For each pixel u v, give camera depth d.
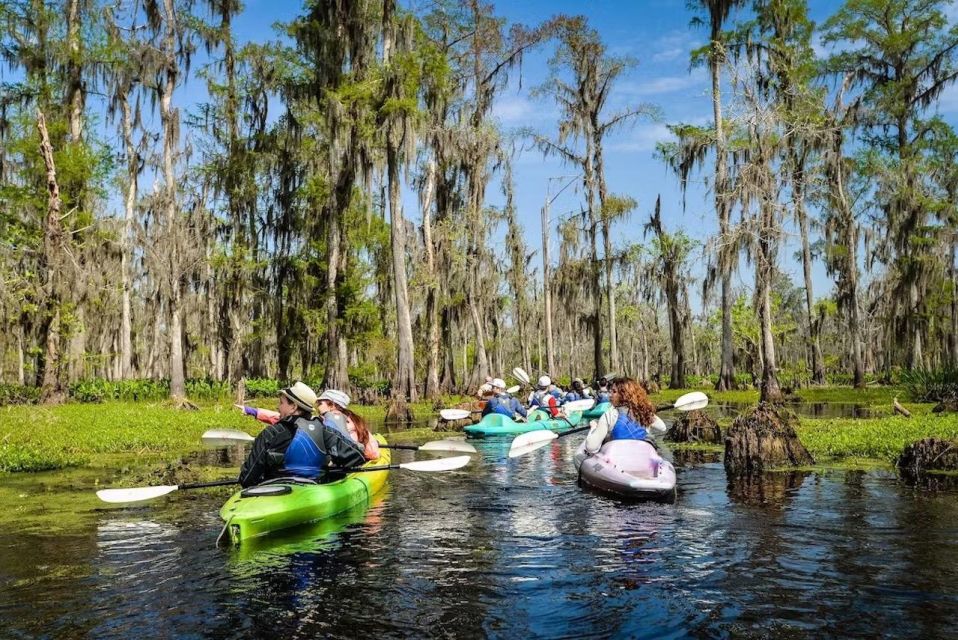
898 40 32.03
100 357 32.38
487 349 48.41
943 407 18.41
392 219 28.20
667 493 8.55
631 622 4.75
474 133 36.22
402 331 28.61
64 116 27.84
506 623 4.75
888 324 34.25
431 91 31.55
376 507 8.43
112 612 4.93
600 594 5.28
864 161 34.16
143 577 5.70
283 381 36.12
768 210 21.05
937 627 4.58
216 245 35.34
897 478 9.94
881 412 21.16
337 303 32.16
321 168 33.91
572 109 38.72
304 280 34.22
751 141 21.52
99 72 27.94
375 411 26.50
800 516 7.62
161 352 48.97
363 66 29.05
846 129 32.50
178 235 29.47
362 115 27.30
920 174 32.41
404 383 28.59
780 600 5.10
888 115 33.16
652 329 63.72
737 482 9.83
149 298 46.31
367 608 5.02
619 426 9.73
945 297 31.84
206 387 31.53
